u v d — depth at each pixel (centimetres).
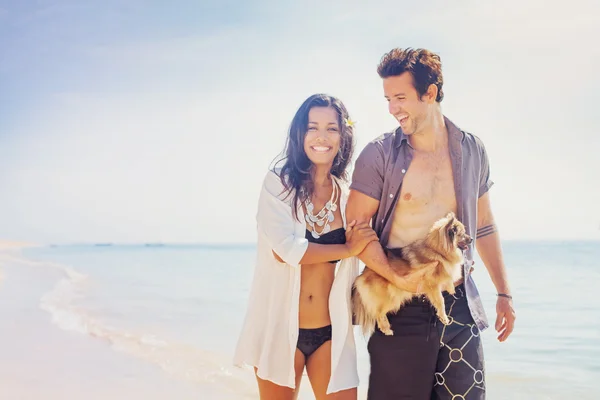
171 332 824
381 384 348
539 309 888
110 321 920
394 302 340
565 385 550
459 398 336
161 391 548
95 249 5312
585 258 1580
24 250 4469
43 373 612
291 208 344
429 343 338
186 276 1739
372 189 348
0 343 756
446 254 333
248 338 348
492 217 380
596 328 757
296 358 344
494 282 379
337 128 352
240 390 547
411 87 336
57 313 1004
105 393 544
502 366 614
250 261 2534
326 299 350
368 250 338
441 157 350
